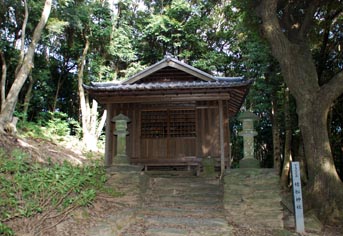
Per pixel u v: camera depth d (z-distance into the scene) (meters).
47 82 16.72
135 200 6.11
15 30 13.26
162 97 9.16
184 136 9.70
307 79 7.71
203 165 8.80
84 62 16.67
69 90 18.55
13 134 9.32
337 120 13.29
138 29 19.33
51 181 4.27
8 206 3.98
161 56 19.11
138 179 6.24
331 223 6.62
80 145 14.20
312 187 7.26
